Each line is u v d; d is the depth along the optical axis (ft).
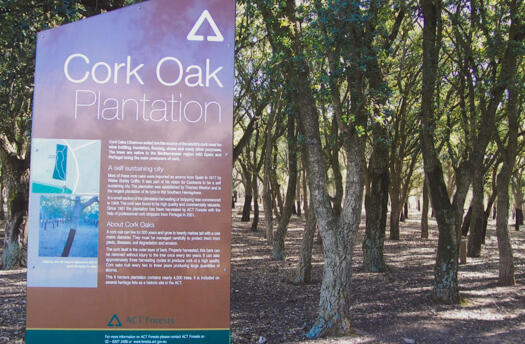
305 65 20.65
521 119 45.73
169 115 12.84
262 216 118.42
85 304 12.56
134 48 12.86
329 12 19.01
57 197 12.53
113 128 12.72
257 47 51.13
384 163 40.55
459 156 57.47
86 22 12.77
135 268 12.67
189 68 12.93
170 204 12.76
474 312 26.27
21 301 28.40
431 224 109.60
